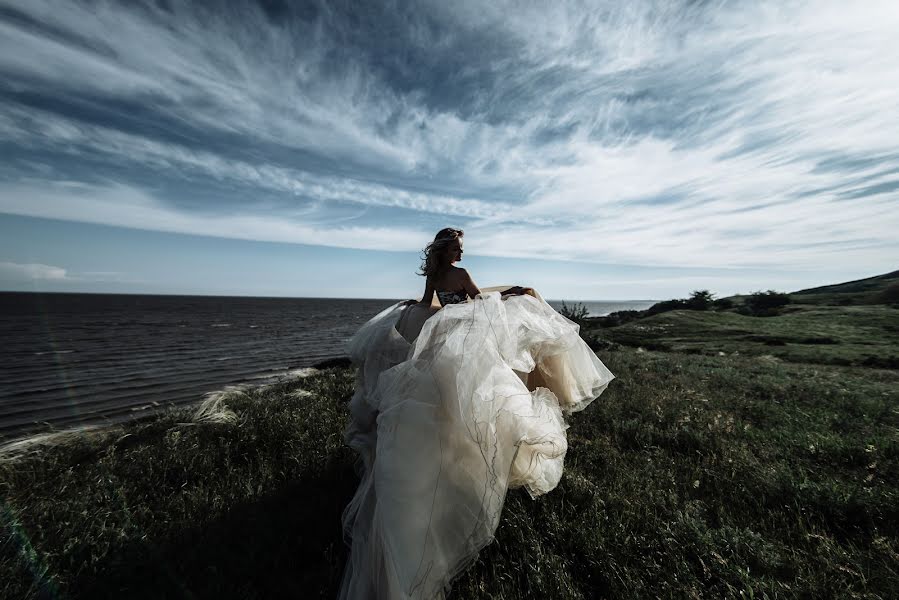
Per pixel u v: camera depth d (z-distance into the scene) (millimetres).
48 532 2992
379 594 2178
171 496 3635
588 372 3996
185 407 8656
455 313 3105
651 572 2496
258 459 4355
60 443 5969
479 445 2426
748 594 2289
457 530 2213
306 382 9539
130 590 2424
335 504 3357
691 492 3543
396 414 2539
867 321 30250
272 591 2389
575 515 3141
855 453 4328
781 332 25812
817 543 2820
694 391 7398
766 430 5180
